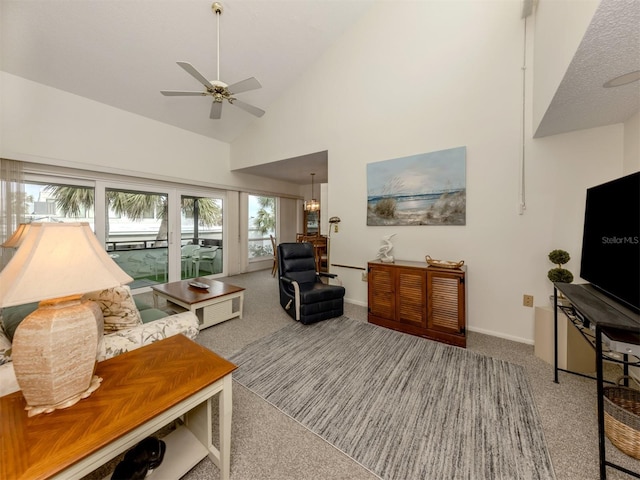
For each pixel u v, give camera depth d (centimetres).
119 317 156
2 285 81
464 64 273
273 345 244
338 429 145
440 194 291
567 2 142
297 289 290
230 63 363
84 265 92
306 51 379
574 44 128
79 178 359
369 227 350
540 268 243
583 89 159
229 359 220
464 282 237
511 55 248
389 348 238
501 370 201
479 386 181
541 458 126
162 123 434
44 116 316
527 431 142
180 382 100
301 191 754
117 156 382
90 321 93
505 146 254
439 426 146
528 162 244
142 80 348
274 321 304
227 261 557
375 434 141
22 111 300
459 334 240
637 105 179
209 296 276
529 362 212
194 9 284
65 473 69
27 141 304
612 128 210
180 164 461
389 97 326
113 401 89
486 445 133
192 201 501
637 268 124
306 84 412
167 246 464
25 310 169
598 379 115
